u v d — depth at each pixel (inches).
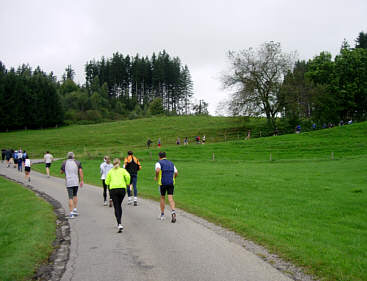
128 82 5959.6
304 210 458.6
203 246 288.5
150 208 479.8
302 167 979.3
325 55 2586.1
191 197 564.7
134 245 292.4
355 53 2486.5
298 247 285.6
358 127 1770.4
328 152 1316.4
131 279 213.6
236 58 2187.5
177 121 3398.1
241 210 458.3
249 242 305.1
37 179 895.7
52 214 426.3
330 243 310.2
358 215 434.6
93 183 808.3
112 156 1566.2
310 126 2294.5
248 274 223.6
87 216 424.2
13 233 334.6
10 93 3351.4
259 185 674.8
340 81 2484.0
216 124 3080.7
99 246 290.4
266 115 2208.4
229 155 1393.9
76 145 2288.4
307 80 2235.5
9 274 219.5
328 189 615.8
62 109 3740.2
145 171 1003.9
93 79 6013.8
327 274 226.2
